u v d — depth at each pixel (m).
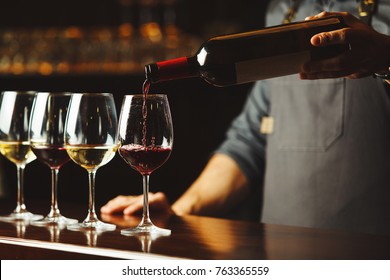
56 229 1.37
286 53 1.39
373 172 1.99
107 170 3.88
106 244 1.21
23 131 1.54
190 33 5.17
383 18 1.90
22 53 4.65
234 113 4.06
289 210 2.12
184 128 4.07
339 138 2.04
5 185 3.79
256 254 1.13
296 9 2.10
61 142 1.46
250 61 1.39
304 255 1.13
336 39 1.31
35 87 4.16
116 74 4.12
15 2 5.17
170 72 1.33
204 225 1.42
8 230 1.36
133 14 5.19
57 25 5.20
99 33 4.75
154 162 1.32
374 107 1.98
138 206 1.58
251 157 2.14
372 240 1.26
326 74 1.43
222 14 5.11
